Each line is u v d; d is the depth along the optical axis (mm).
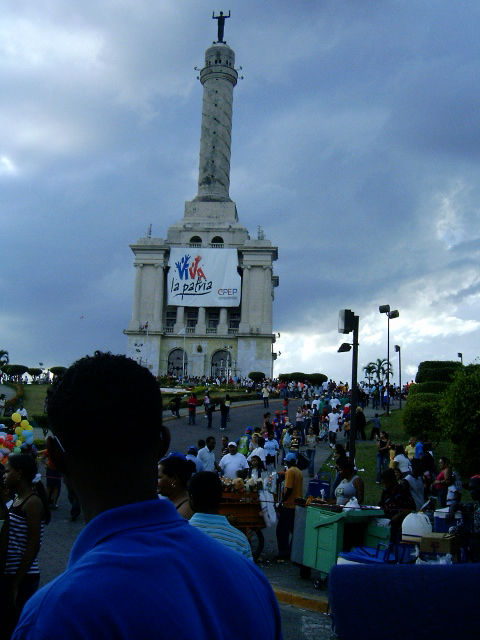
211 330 90562
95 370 2428
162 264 92375
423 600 2279
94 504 2369
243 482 13867
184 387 76250
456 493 14742
